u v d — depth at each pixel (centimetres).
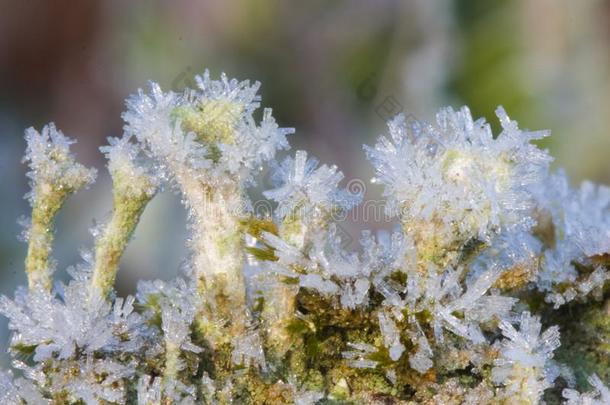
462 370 14
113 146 14
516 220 14
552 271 14
